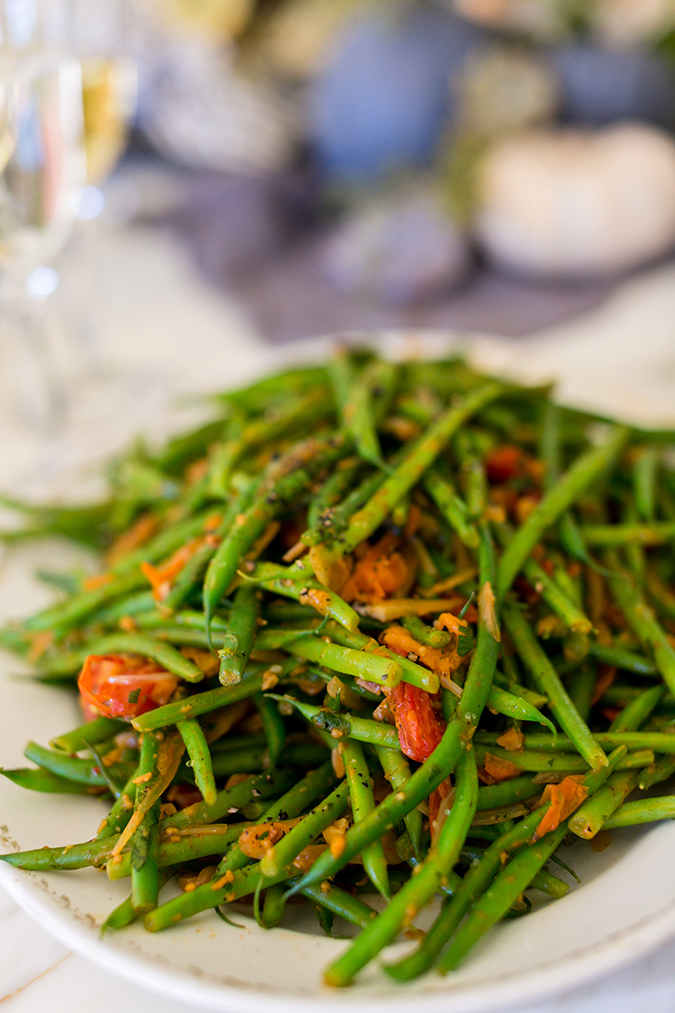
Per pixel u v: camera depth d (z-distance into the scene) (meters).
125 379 0.57
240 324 0.64
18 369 0.54
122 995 0.29
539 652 0.33
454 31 0.78
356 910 0.29
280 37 0.87
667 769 0.31
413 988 0.26
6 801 0.31
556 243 0.64
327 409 0.40
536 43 0.82
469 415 0.38
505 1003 0.26
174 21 0.80
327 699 0.31
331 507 0.34
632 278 0.68
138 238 0.77
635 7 0.83
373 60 0.76
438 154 0.73
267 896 0.29
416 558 0.35
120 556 0.39
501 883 0.28
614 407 0.44
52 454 0.50
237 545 0.33
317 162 0.81
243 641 0.31
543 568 0.35
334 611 0.31
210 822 0.31
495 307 0.63
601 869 0.30
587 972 0.26
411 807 0.29
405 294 0.64
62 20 0.44
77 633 0.36
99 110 0.53
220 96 0.82
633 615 0.35
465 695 0.30
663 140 0.72
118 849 0.29
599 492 0.39
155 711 0.31
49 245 0.48
